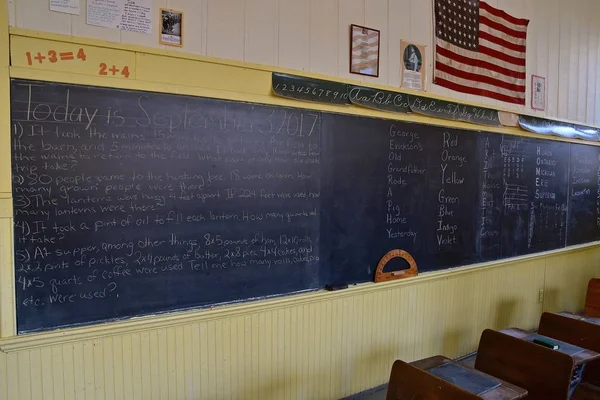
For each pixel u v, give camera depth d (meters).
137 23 1.95
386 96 2.79
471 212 3.42
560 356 1.99
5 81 1.67
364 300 2.77
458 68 3.29
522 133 3.80
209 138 2.13
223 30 2.17
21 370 1.74
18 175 1.71
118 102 1.89
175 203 2.06
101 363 1.91
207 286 2.17
